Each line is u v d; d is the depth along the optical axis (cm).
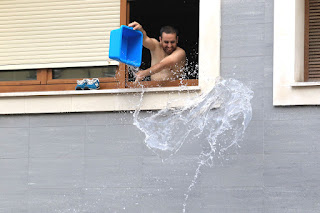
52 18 2991
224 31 2723
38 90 2961
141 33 2714
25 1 3023
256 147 2625
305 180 2558
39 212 2792
